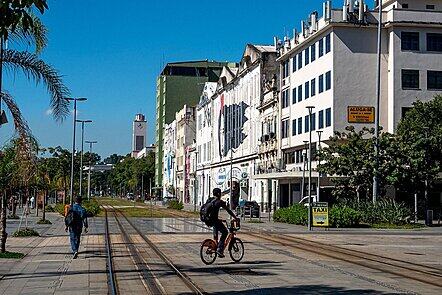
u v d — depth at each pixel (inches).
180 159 5359.3
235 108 3575.3
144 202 5216.5
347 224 1705.2
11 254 878.4
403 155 1879.9
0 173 920.9
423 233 1521.9
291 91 2694.4
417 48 2310.5
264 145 2994.6
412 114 2098.9
